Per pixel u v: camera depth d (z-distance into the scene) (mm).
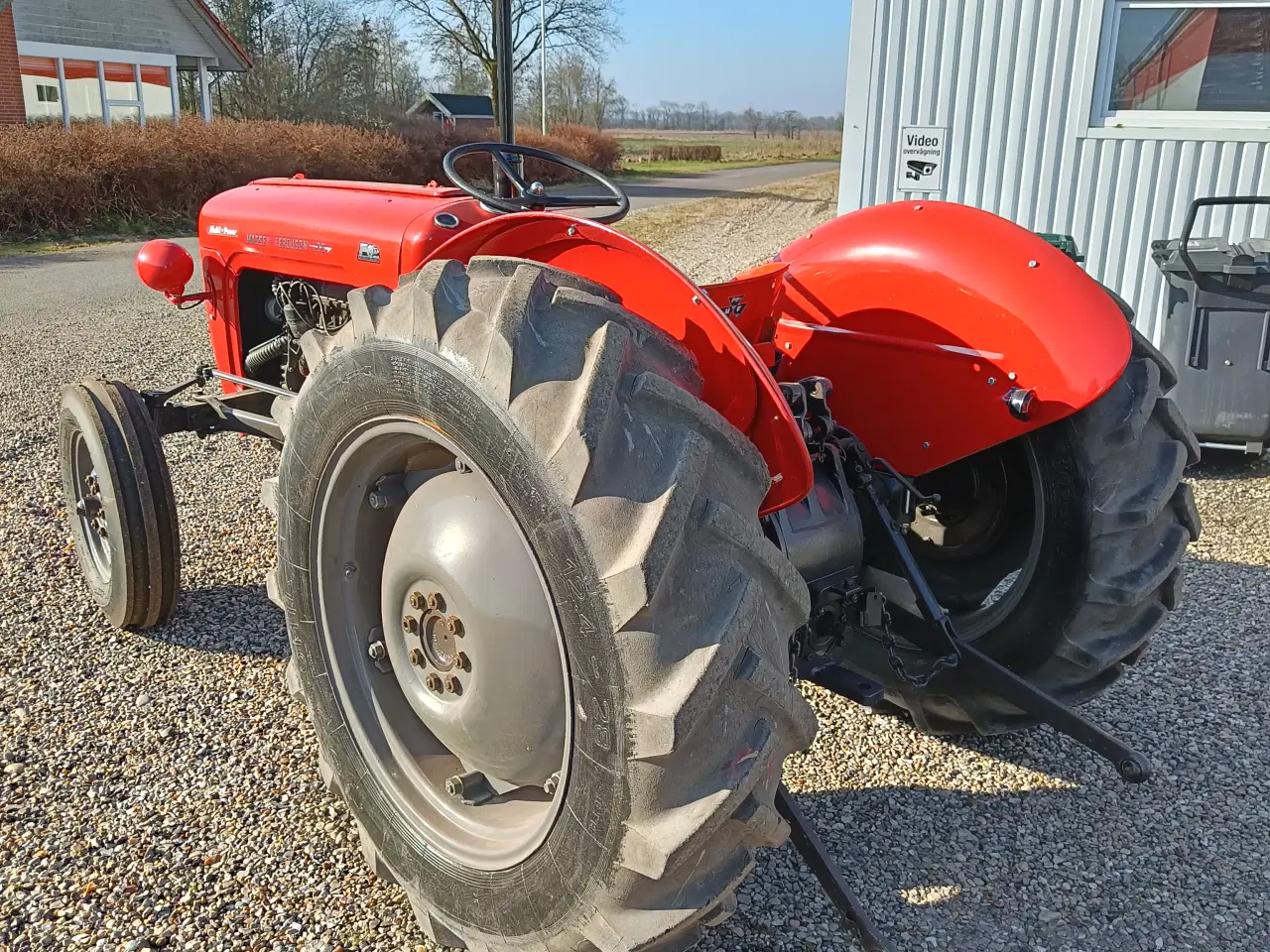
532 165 25453
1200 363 4934
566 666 1529
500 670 1743
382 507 2002
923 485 2795
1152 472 2279
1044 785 2609
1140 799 2555
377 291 1864
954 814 2490
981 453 2639
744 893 2201
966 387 2320
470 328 1609
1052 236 5238
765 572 1510
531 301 1568
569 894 1599
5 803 2467
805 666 2197
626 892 1513
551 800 1862
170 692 2975
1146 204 6004
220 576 3756
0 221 14969
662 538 1393
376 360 1755
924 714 2678
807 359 2578
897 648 2600
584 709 1496
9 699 2924
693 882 1520
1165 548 2328
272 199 3615
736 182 28906
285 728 2805
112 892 2186
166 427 3514
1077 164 6094
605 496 1438
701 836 1415
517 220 1938
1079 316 2184
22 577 3709
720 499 1494
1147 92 5887
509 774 1858
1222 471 5133
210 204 3867
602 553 1420
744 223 16797
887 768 2672
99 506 3314
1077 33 5891
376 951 2045
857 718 2908
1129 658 2480
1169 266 4895
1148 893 2230
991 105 6184
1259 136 5629
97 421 3143
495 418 1534
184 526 4230
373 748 2074
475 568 1749
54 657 3164
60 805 2467
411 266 3010
